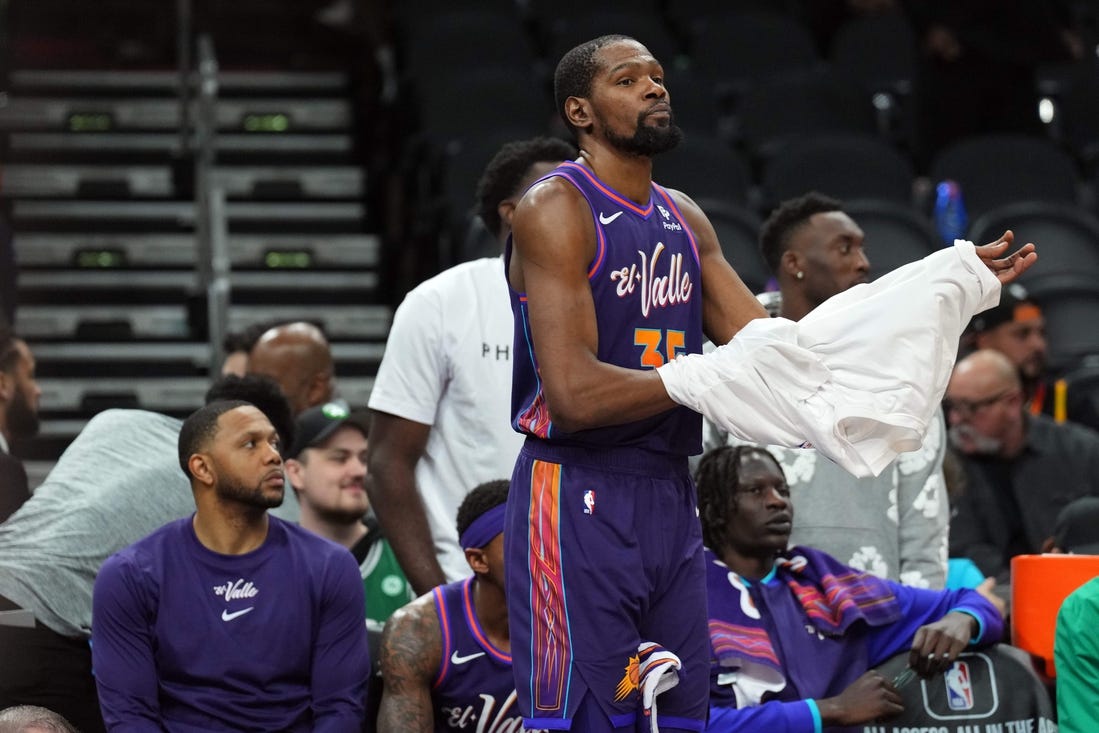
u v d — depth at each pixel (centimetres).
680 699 838
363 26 3388
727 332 872
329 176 3003
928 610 1227
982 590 1376
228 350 1830
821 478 1274
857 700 1168
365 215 2939
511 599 839
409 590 1427
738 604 1198
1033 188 2714
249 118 3145
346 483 1416
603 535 817
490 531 1123
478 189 1297
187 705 1119
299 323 1659
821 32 3441
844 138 2720
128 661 1114
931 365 786
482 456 1254
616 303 819
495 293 1270
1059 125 3089
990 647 1217
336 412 1443
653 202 845
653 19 3191
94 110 3052
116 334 2544
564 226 805
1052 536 1529
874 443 783
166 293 2658
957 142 2773
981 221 2444
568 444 830
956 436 1680
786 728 1145
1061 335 2238
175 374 2475
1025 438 1677
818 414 776
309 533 1187
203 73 2969
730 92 3077
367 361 2538
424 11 3294
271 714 1130
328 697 1145
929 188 2720
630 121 816
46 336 2536
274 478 1144
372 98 3178
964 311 806
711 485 1222
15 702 1187
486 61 3073
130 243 2747
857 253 1323
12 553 1210
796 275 1333
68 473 1279
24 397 1614
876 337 788
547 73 3028
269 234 2886
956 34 2830
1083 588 1158
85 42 3366
